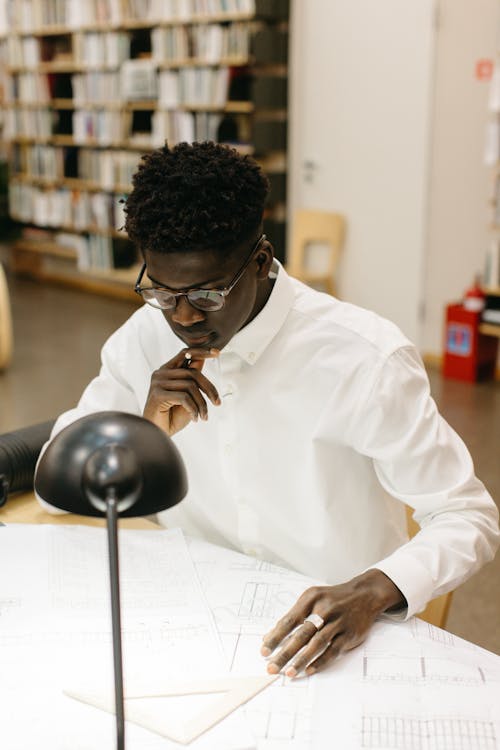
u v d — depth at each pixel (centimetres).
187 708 88
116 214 657
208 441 131
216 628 103
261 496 130
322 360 120
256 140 538
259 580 114
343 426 120
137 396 143
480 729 85
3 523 133
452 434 120
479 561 113
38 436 150
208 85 550
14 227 800
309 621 98
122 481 65
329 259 551
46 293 709
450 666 95
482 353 469
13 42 707
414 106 478
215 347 111
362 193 520
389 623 104
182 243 98
